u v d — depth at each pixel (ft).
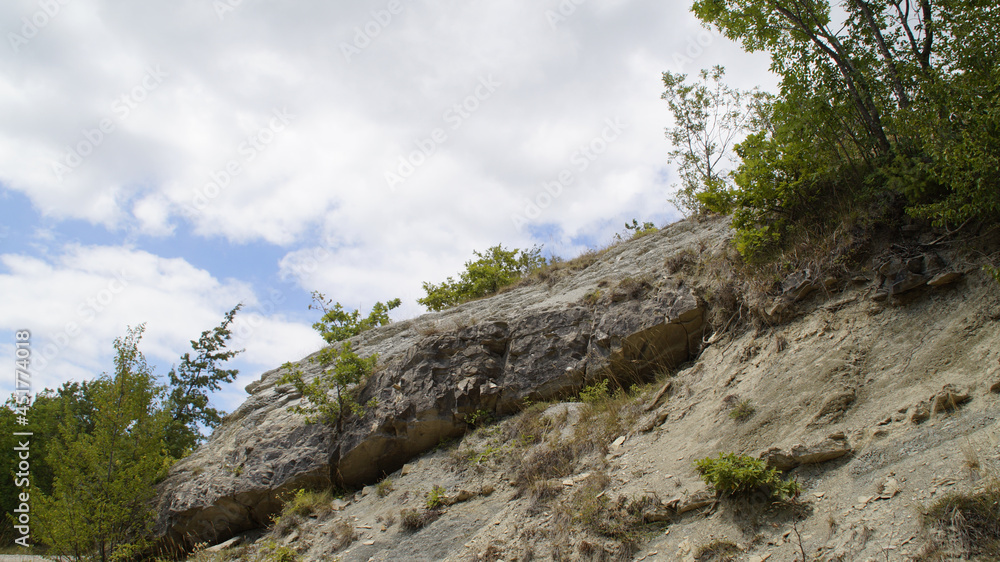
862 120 26.91
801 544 15.92
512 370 36.11
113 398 45.37
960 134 21.33
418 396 36.76
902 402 18.78
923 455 16.19
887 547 14.07
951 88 22.49
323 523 33.06
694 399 26.73
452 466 32.78
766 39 30.19
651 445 25.41
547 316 37.11
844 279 24.67
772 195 27.86
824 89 27.63
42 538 40.55
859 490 16.52
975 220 21.52
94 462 41.50
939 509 13.84
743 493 18.74
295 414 41.73
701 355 29.68
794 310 25.82
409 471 34.60
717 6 31.45
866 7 27.78
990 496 13.29
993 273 18.42
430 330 41.09
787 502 17.70
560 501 24.06
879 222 24.53
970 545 12.79
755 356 26.21
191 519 38.88
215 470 40.91
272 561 30.25
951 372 18.49
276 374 52.26
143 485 41.91
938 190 22.93
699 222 42.45
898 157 23.80
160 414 47.16
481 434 34.19
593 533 21.12
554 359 35.19
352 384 41.47
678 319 31.19
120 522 40.45
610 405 30.07
